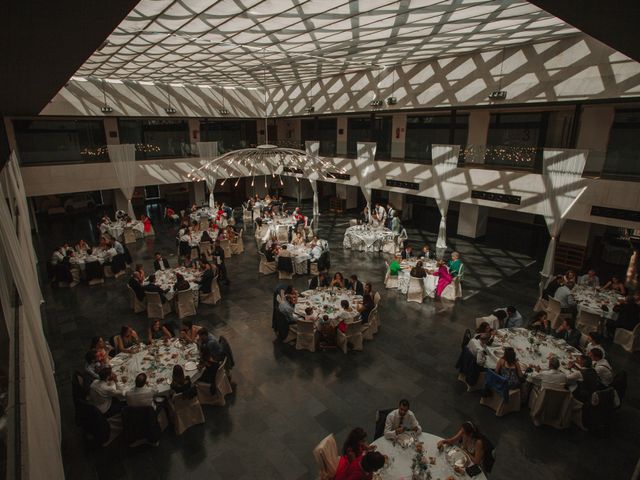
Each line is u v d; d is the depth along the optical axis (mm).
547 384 6469
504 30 9984
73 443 6266
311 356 8641
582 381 6492
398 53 13664
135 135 23234
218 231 16500
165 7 7082
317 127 25297
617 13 2701
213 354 7320
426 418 6781
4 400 2852
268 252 13406
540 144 17109
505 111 17578
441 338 9406
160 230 19391
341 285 10539
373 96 18562
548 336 7848
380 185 19016
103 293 12031
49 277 12891
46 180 17766
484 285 12695
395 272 12227
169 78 18719
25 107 9750
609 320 9227
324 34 10000
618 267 14594
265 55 12867
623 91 10766
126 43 9914
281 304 9039
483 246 17125
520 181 13641
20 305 4758
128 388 6445
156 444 6180
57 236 18531
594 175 12297
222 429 6531
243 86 24500
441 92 15500
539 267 14453
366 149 18422
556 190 10953
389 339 9352
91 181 18984
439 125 20391
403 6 7543
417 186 17375
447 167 15602
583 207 12172
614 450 6113
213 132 26375
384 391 7492
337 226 20547
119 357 7305
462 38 11016
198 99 22922
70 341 9297
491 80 13727
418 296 11273
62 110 18141
